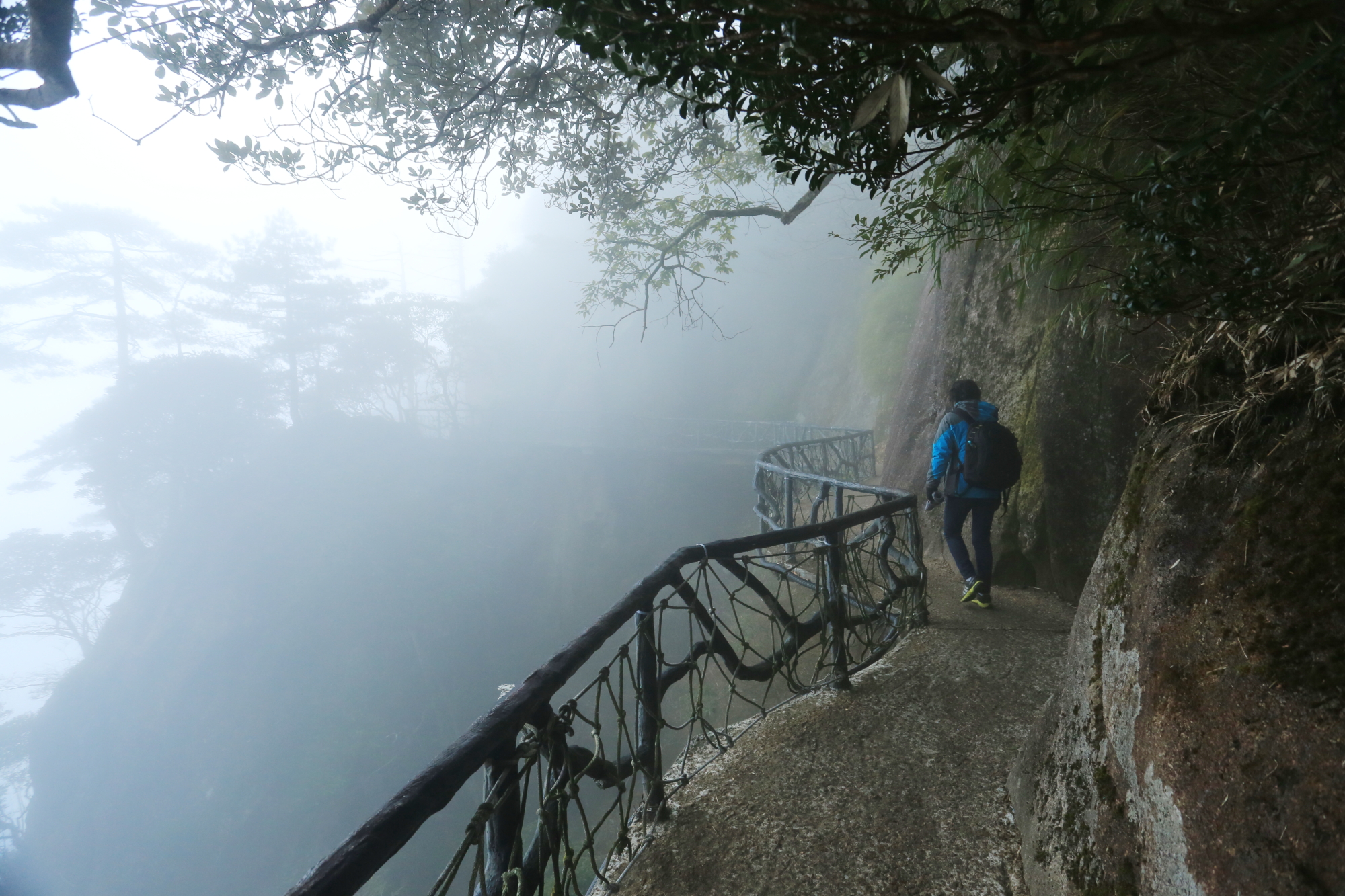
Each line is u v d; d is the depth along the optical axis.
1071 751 1.78
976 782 2.40
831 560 3.22
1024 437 5.50
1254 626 1.19
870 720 2.89
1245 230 1.25
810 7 0.62
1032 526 5.09
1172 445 1.62
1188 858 1.17
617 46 0.79
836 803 2.33
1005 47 0.84
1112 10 0.73
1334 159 0.96
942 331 7.73
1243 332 1.37
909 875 1.97
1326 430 1.20
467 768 1.30
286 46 4.52
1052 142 1.52
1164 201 1.11
